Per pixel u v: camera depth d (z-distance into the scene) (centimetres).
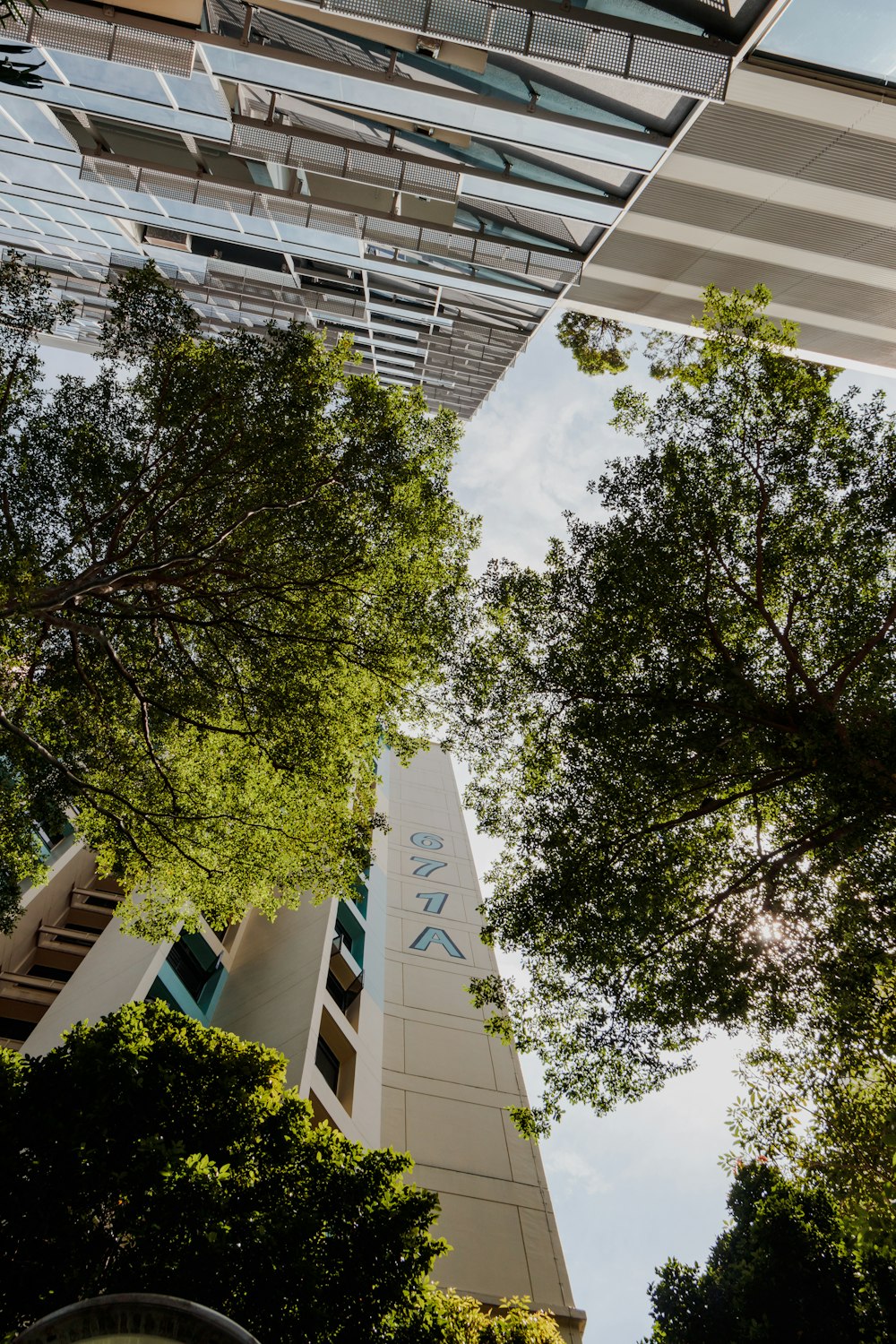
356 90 1552
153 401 1591
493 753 1495
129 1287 880
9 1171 930
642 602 1308
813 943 1134
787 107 1455
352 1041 2406
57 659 1652
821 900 1157
